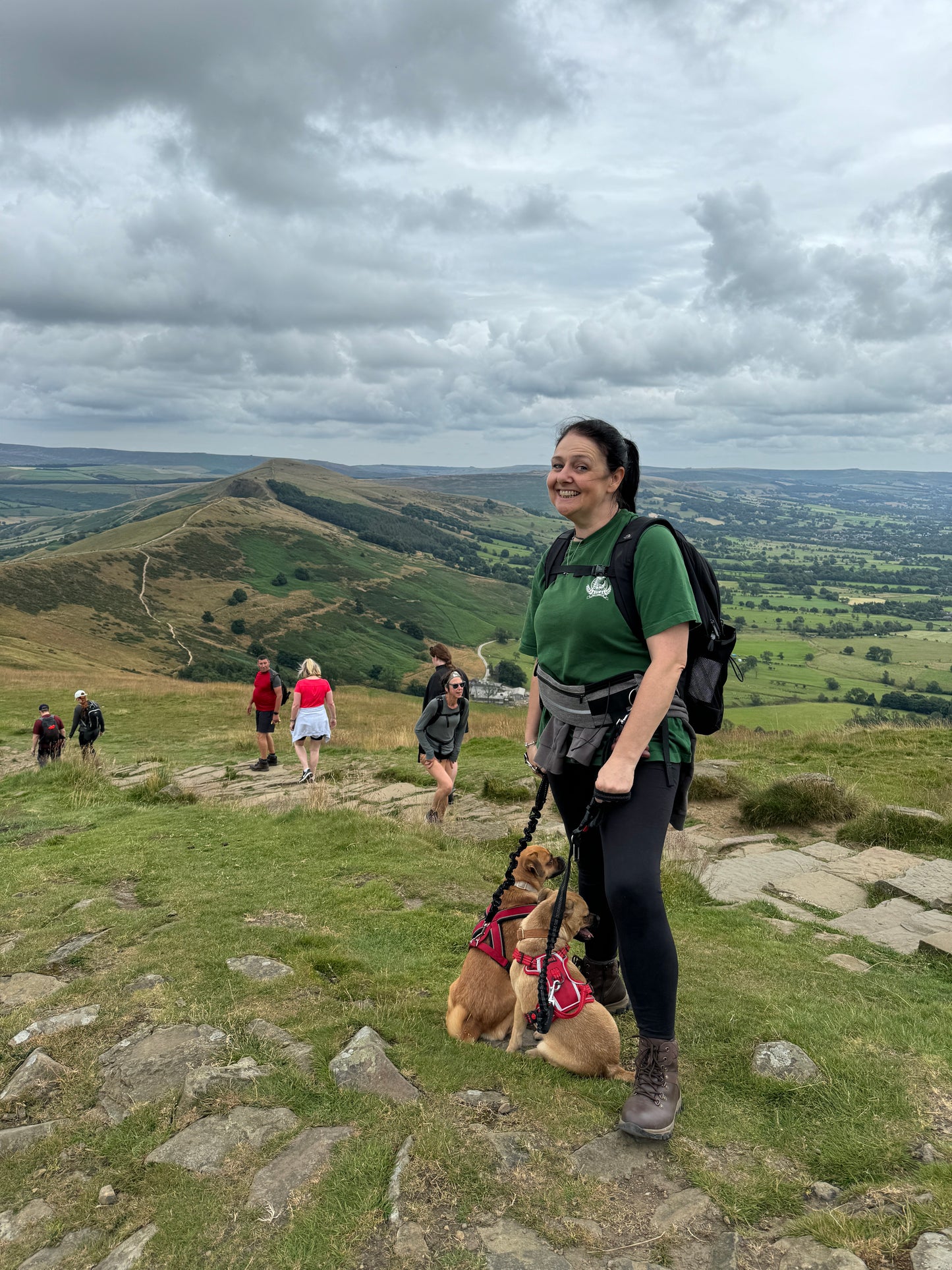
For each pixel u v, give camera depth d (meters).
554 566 2.82
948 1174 2.15
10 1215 2.23
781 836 7.69
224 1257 1.98
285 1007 3.40
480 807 8.92
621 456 2.62
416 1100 2.64
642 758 2.50
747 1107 2.63
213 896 5.23
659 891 2.41
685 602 2.40
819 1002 3.67
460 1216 2.07
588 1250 1.96
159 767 13.77
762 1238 1.99
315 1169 2.29
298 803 8.79
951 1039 3.21
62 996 3.64
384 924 4.66
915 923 5.22
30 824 8.19
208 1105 2.67
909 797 9.09
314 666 11.51
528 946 2.97
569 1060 2.86
